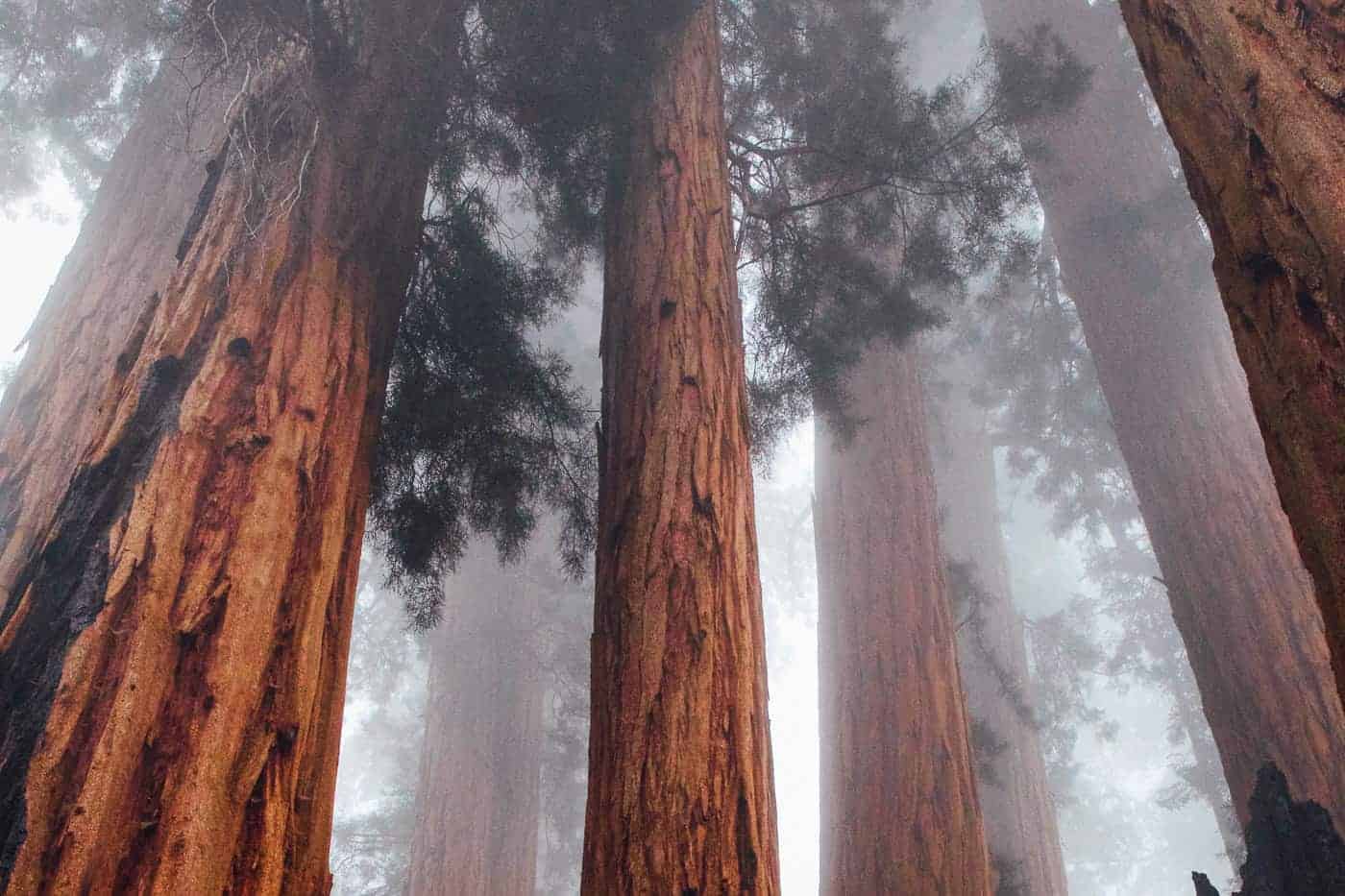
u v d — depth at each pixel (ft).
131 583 10.61
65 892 8.66
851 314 27.84
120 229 26.23
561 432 23.16
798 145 27.07
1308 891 18.48
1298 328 5.16
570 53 20.79
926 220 27.94
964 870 25.68
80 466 11.81
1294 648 23.94
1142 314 31.17
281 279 14.14
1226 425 28.27
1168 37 7.06
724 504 14.97
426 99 18.31
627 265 18.63
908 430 35.99
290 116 16.11
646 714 13.06
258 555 11.62
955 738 28.22
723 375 16.57
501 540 23.47
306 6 16.20
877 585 32.09
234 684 10.69
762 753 13.06
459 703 46.91
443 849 42.27
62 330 24.12
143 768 9.73
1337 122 5.29
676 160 19.81
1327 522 4.77
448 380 20.94
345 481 13.50
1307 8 5.83
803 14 29.78
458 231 21.39
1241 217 5.79
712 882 11.64
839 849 27.53
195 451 11.94
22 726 9.55
